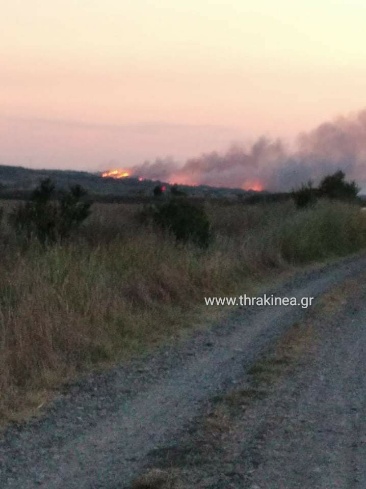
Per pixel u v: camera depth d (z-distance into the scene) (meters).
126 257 15.69
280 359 11.12
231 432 7.73
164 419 8.21
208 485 6.27
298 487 6.30
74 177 119.44
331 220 30.83
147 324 13.00
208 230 21.89
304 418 8.28
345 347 12.18
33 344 9.92
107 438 7.55
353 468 6.77
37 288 11.38
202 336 12.97
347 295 18.27
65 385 9.45
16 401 8.54
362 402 8.98
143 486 6.22
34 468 6.72
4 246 15.03
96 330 11.39
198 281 16.84
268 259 22.61
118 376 10.03
